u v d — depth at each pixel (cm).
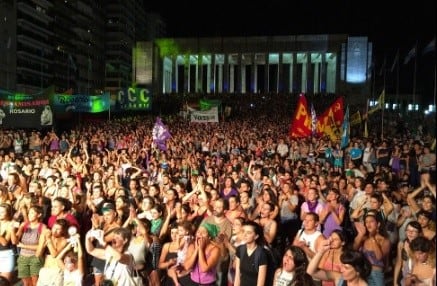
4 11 7412
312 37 10469
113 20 12350
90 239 775
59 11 9575
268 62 10750
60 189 1155
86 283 961
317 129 2266
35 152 2073
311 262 691
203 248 756
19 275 908
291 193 1166
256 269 691
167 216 978
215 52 10800
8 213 910
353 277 588
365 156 2028
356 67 9531
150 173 1744
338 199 1062
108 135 3070
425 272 682
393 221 994
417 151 1723
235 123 4269
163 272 908
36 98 2414
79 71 10725
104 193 1186
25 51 8119
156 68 10794
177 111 6350
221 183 1414
